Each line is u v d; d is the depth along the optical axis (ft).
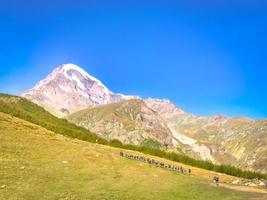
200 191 220.02
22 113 530.27
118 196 188.34
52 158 253.65
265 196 215.10
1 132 291.99
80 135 526.98
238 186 262.47
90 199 176.65
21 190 174.70
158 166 314.35
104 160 282.77
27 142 282.56
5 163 216.13
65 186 193.36
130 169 266.57
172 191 213.46
